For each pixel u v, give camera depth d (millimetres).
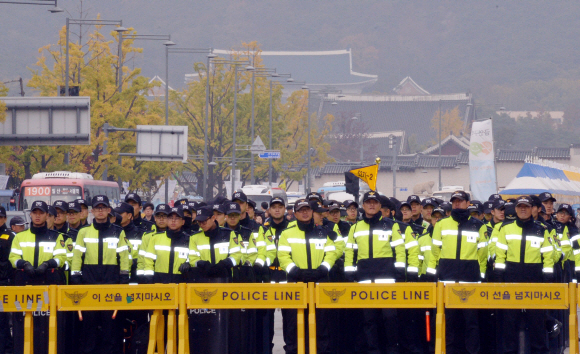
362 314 42031
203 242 39719
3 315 43812
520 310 40219
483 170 109188
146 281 40312
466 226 41031
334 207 48250
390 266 40812
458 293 37625
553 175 120438
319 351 39969
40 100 114500
